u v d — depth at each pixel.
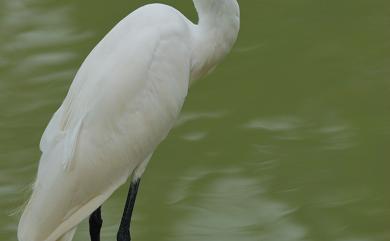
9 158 12.77
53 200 8.86
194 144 13.09
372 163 12.71
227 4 9.34
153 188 12.40
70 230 9.02
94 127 8.96
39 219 8.85
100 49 9.16
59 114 9.19
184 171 12.64
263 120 13.46
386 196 12.20
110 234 11.62
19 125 13.31
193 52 9.38
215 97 13.91
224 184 12.41
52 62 14.27
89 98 8.98
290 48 14.75
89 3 15.52
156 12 9.19
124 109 9.01
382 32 14.94
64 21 15.09
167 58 9.11
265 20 15.33
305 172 12.59
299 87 14.05
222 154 12.89
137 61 9.02
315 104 13.73
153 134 9.23
